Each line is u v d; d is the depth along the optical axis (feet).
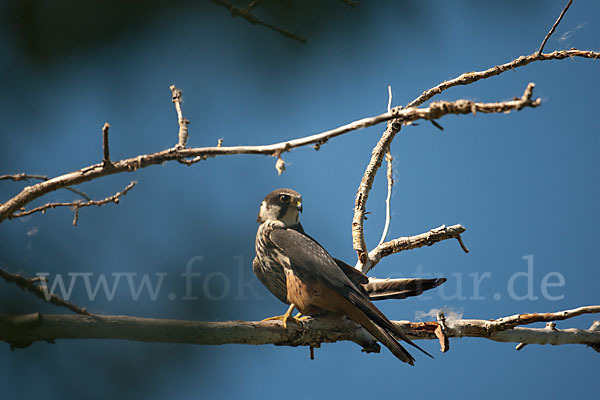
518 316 27.99
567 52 27.58
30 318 17.76
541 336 28.96
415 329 28.04
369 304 26.50
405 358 25.39
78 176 20.99
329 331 26.89
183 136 20.80
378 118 18.33
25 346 17.34
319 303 28.35
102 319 18.93
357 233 30.07
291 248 29.53
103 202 22.59
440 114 17.46
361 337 27.73
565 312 28.07
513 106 16.29
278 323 25.34
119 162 20.85
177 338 19.16
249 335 23.32
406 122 18.03
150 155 20.76
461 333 27.99
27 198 21.24
